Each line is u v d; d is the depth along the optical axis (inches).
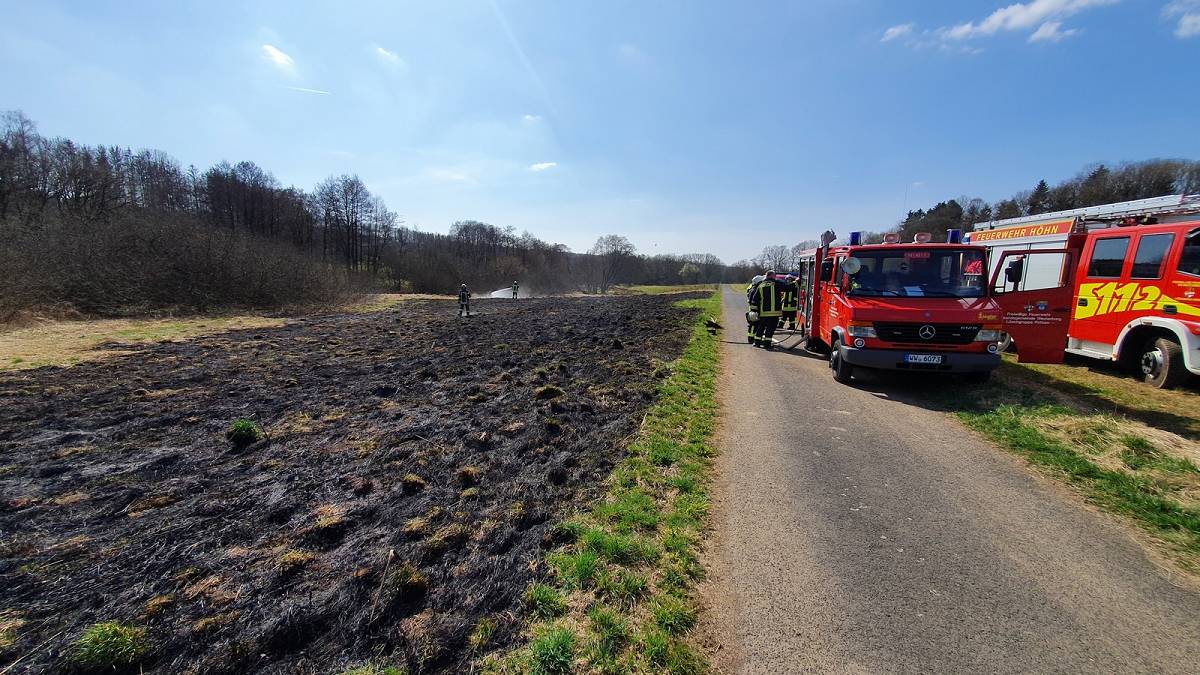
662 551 137.1
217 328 724.0
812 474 190.7
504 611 113.8
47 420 267.9
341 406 294.7
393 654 100.7
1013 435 225.0
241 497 173.8
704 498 170.2
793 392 317.1
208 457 213.8
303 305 1085.1
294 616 111.3
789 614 113.4
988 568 130.6
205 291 926.4
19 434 245.0
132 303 823.7
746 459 206.2
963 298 314.8
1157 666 98.0
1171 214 327.6
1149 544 141.3
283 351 512.1
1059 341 316.8
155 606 114.4
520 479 185.8
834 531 149.3
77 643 102.3
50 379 370.0
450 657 100.3
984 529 150.3
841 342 330.0
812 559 134.8
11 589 122.4
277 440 234.7
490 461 204.1
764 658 100.8
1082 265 380.2
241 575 127.7
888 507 164.4
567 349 502.3
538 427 247.4
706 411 274.1
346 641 104.5
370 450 219.1
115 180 1660.9
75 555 138.1
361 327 753.0
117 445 229.1
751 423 254.4
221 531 150.6
